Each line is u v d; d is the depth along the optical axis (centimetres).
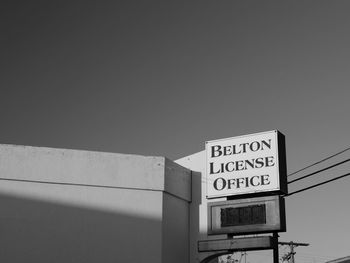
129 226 2359
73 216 2317
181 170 2594
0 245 2209
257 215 2316
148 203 2409
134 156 2461
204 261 2480
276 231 2284
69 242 2280
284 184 2372
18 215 2262
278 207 2284
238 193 2400
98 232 2323
